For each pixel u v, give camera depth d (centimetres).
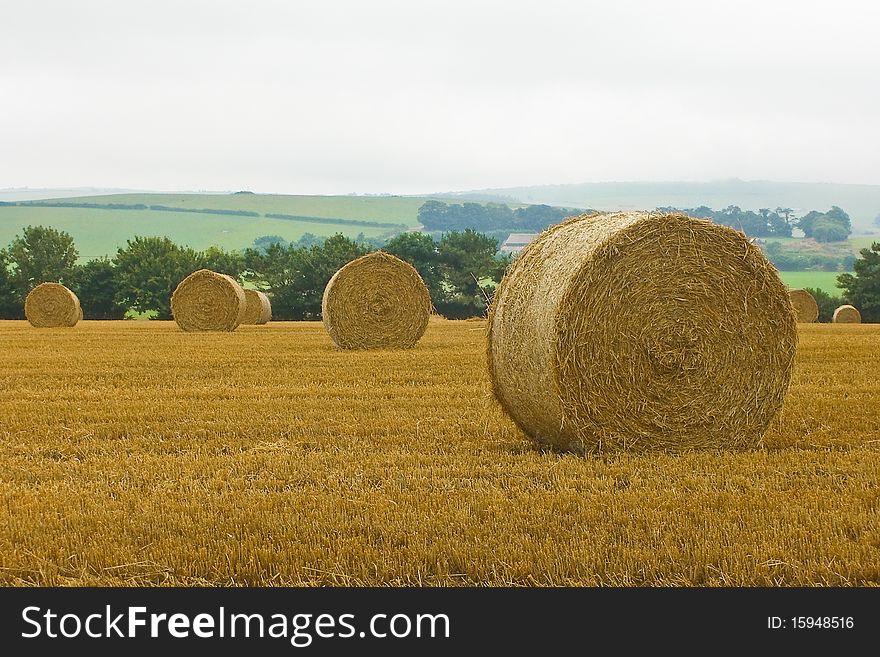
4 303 13625
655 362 2153
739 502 1612
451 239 15062
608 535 1436
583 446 2142
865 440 2255
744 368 2206
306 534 1471
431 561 1362
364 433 2416
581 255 2156
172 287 13688
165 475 1928
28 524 1552
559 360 2119
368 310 5012
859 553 1345
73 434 2428
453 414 2689
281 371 3862
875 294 13788
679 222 2169
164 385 3469
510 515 1541
